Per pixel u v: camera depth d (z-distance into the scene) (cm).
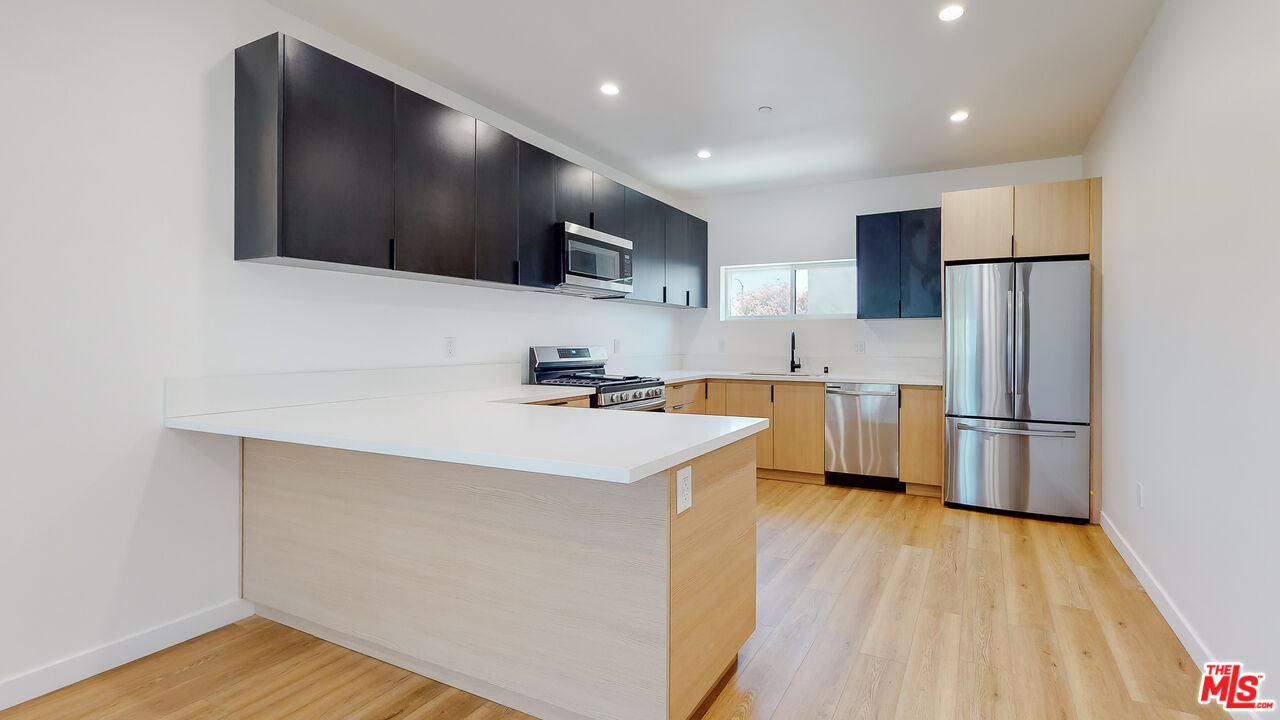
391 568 193
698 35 264
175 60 209
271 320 240
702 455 166
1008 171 445
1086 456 357
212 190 219
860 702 177
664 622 148
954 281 388
